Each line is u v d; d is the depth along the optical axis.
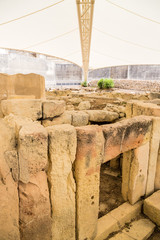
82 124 3.53
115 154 1.88
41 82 3.94
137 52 10.25
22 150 1.23
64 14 6.51
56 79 23.00
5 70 15.84
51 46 10.03
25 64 17.28
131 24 6.89
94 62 14.91
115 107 4.52
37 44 9.37
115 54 11.36
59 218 1.56
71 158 1.48
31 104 2.71
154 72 16.91
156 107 2.54
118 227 2.19
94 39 9.36
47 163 1.40
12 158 1.24
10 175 1.26
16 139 1.33
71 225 1.64
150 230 2.19
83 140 1.49
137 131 2.05
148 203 2.35
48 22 6.99
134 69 18.11
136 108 2.91
